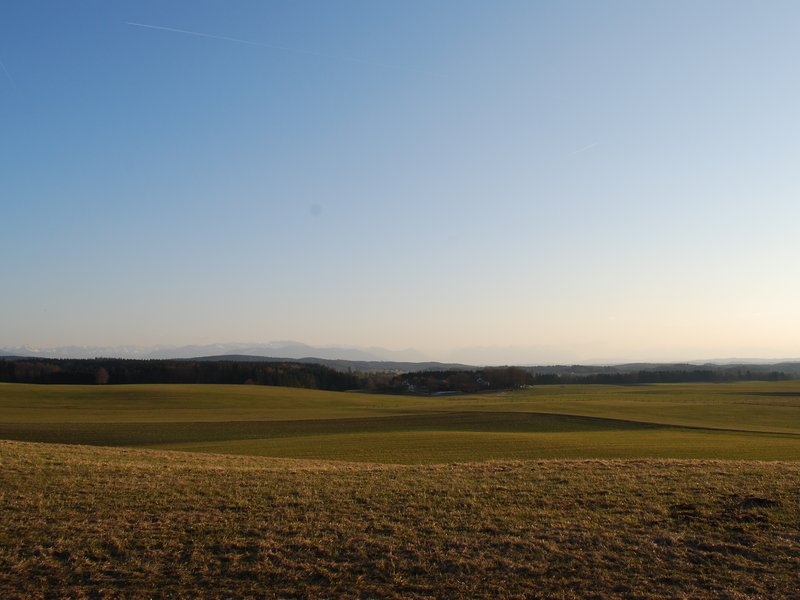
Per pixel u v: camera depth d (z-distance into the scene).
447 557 9.62
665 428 50.44
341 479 16.09
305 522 11.61
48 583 8.81
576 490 13.96
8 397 74.62
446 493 14.06
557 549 9.87
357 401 92.31
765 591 8.12
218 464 21.27
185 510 12.53
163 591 8.52
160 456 23.69
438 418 55.91
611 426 51.56
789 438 41.88
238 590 8.52
